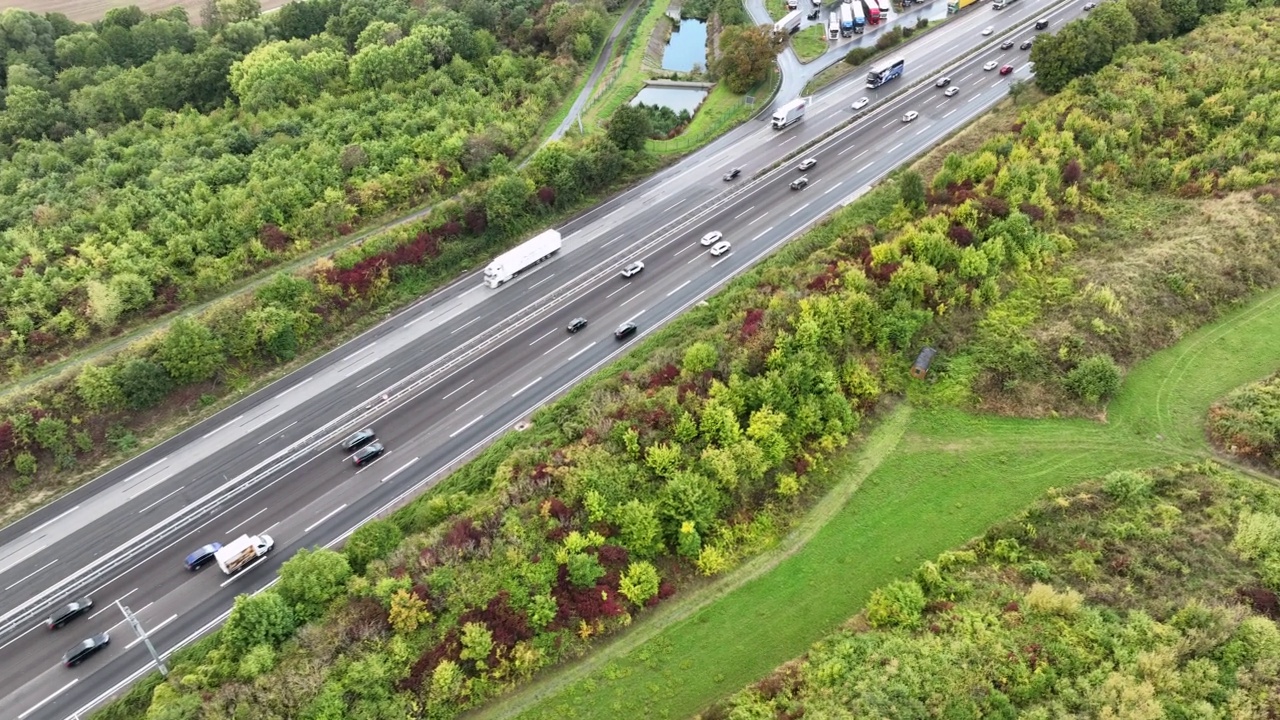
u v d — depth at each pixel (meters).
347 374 94.44
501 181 113.12
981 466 77.81
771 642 65.25
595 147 125.44
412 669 60.84
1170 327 87.69
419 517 75.56
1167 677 54.28
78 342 93.50
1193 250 94.00
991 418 82.12
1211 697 53.44
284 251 107.69
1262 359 84.19
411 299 105.62
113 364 87.19
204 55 143.50
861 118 140.00
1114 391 81.19
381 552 69.62
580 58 163.50
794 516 74.44
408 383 92.88
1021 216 96.25
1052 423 80.81
